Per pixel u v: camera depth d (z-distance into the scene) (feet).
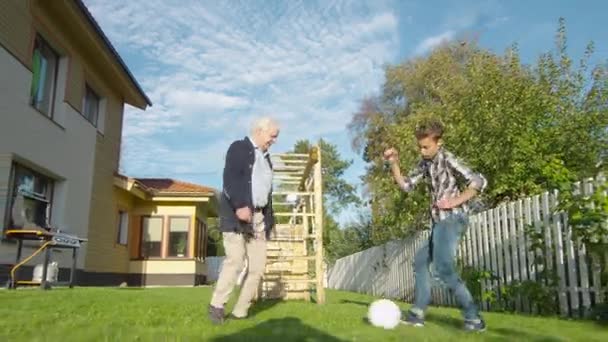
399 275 36.42
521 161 24.89
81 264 38.68
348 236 77.25
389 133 37.45
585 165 24.45
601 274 14.75
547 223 17.43
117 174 46.42
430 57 73.00
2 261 26.91
